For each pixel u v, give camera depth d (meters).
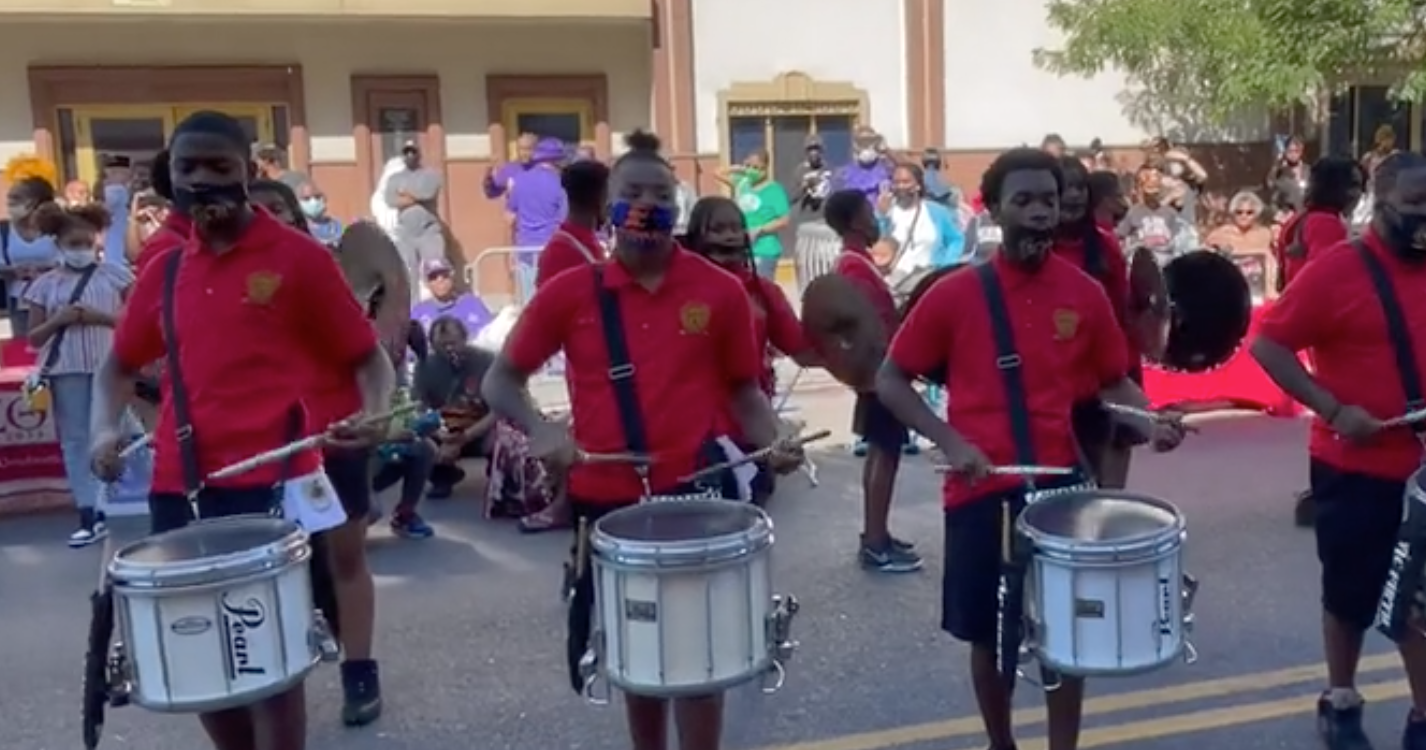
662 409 3.66
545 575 6.66
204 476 3.79
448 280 9.88
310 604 3.42
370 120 15.31
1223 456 8.62
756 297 5.56
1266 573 6.29
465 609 6.16
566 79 15.87
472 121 15.63
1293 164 17.05
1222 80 16.97
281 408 3.83
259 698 3.25
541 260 5.94
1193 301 5.16
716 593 3.27
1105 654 3.39
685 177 16.11
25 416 8.20
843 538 7.10
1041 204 3.69
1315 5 16.31
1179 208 12.41
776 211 13.07
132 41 14.52
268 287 3.80
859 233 6.19
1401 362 4.01
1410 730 4.25
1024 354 3.74
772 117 16.42
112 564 3.25
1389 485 4.07
